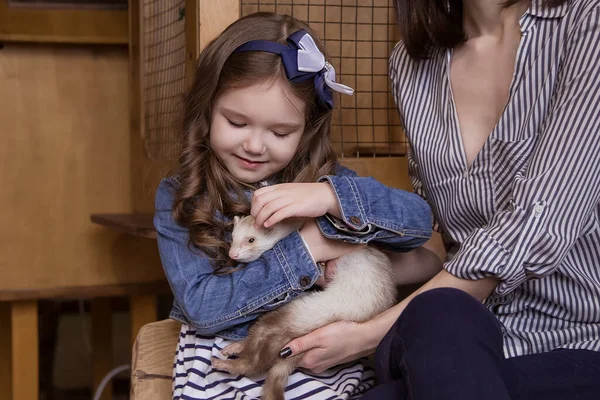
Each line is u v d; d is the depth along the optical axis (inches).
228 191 59.2
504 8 57.9
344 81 82.5
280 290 55.2
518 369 50.6
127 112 103.7
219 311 55.4
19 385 97.0
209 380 56.4
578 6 54.1
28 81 100.0
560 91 53.5
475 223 60.3
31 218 100.7
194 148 59.1
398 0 63.9
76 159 102.1
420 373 43.0
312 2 80.4
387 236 58.4
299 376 55.4
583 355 52.6
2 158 99.4
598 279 54.9
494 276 52.5
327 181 57.6
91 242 102.5
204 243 57.4
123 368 103.0
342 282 57.3
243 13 77.8
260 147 56.3
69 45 101.2
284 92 55.6
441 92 62.8
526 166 56.0
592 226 54.4
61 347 123.9
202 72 58.2
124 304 123.2
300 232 57.0
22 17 98.1
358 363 59.0
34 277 100.8
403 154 83.8
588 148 50.8
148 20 93.0
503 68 59.6
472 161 59.8
